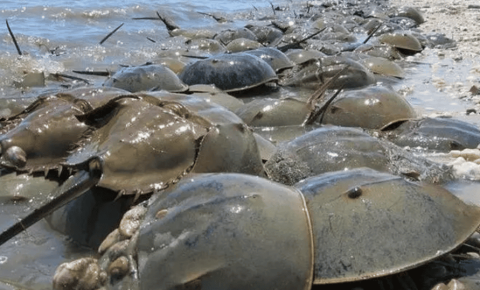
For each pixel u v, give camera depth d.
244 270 0.55
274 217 0.59
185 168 0.76
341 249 0.59
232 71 1.63
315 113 1.32
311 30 2.86
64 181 0.88
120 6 3.11
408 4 4.15
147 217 0.63
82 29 2.63
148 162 0.75
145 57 2.24
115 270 0.60
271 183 0.65
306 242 0.58
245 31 2.70
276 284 0.56
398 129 1.29
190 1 3.76
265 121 1.30
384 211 0.61
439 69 2.07
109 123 0.82
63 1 3.12
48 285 0.66
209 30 2.97
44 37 2.39
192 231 0.58
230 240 0.57
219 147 0.78
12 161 0.91
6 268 0.70
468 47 2.50
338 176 0.67
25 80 1.74
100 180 0.73
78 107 0.97
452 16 3.56
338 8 4.09
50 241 0.76
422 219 0.61
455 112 1.47
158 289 0.57
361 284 0.60
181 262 0.57
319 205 0.62
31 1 3.04
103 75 1.89
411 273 0.62
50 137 0.92
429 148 1.17
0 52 2.06
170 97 0.87
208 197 0.61
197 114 0.82
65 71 1.96
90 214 0.75
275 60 1.88
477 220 0.63
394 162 0.92
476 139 1.18
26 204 0.86
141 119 0.79
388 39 2.39
